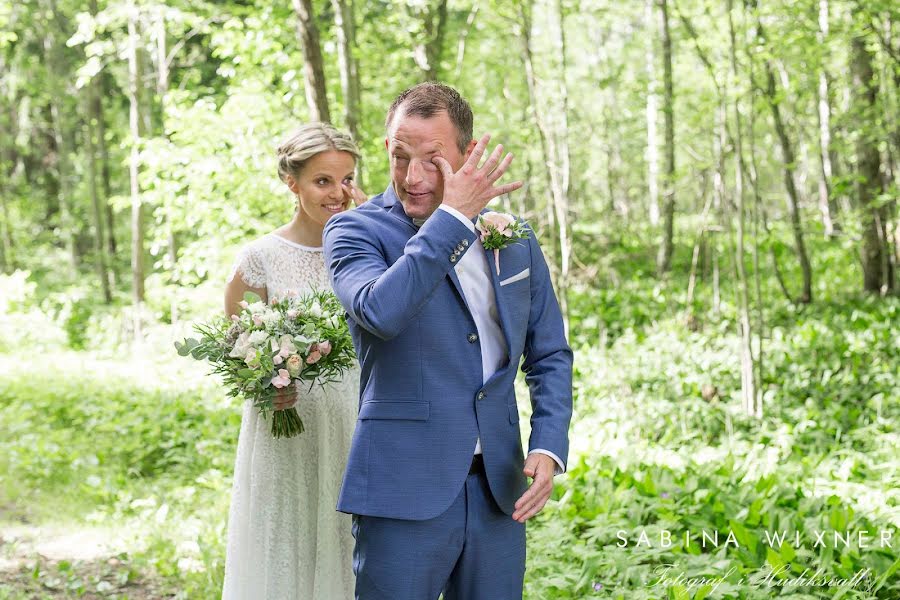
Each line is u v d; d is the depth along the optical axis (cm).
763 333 937
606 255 1337
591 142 2112
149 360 1049
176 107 849
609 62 1923
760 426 702
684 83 1633
